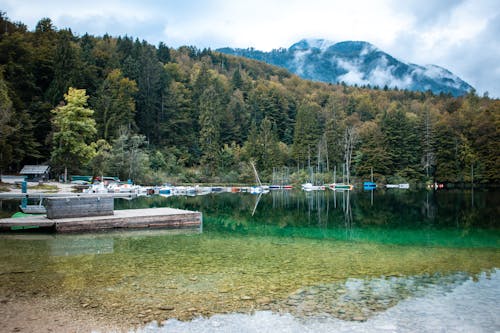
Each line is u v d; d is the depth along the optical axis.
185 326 7.11
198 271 11.02
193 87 104.62
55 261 12.10
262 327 7.13
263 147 83.31
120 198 43.72
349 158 81.81
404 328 7.21
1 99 46.12
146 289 9.22
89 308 7.92
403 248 15.34
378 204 39.25
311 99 128.12
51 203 18.48
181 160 80.12
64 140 52.50
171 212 21.81
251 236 18.14
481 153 73.31
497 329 7.22
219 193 59.66
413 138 76.75
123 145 61.28
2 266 11.38
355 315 7.79
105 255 13.12
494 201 41.41
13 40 69.00
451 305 8.43
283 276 10.59
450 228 21.47
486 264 12.38
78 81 72.25
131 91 79.88
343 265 12.05
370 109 111.00
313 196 53.31
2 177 52.09
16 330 6.88
